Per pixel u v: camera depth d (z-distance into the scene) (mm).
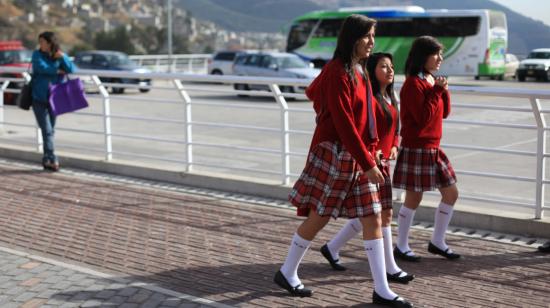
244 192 8016
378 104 4738
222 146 8273
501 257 5660
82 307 4590
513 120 16438
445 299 4738
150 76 8617
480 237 6234
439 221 5598
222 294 4836
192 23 169000
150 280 5145
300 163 10891
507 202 6395
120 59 26312
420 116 5191
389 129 4781
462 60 32469
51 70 9047
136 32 103688
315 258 5656
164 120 8734
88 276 5203
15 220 6875
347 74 4332
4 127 14898
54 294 4824
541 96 5812
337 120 4285
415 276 5211
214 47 142875
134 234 6371
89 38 131500
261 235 6305
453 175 5512
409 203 5535
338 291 4898
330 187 4453
